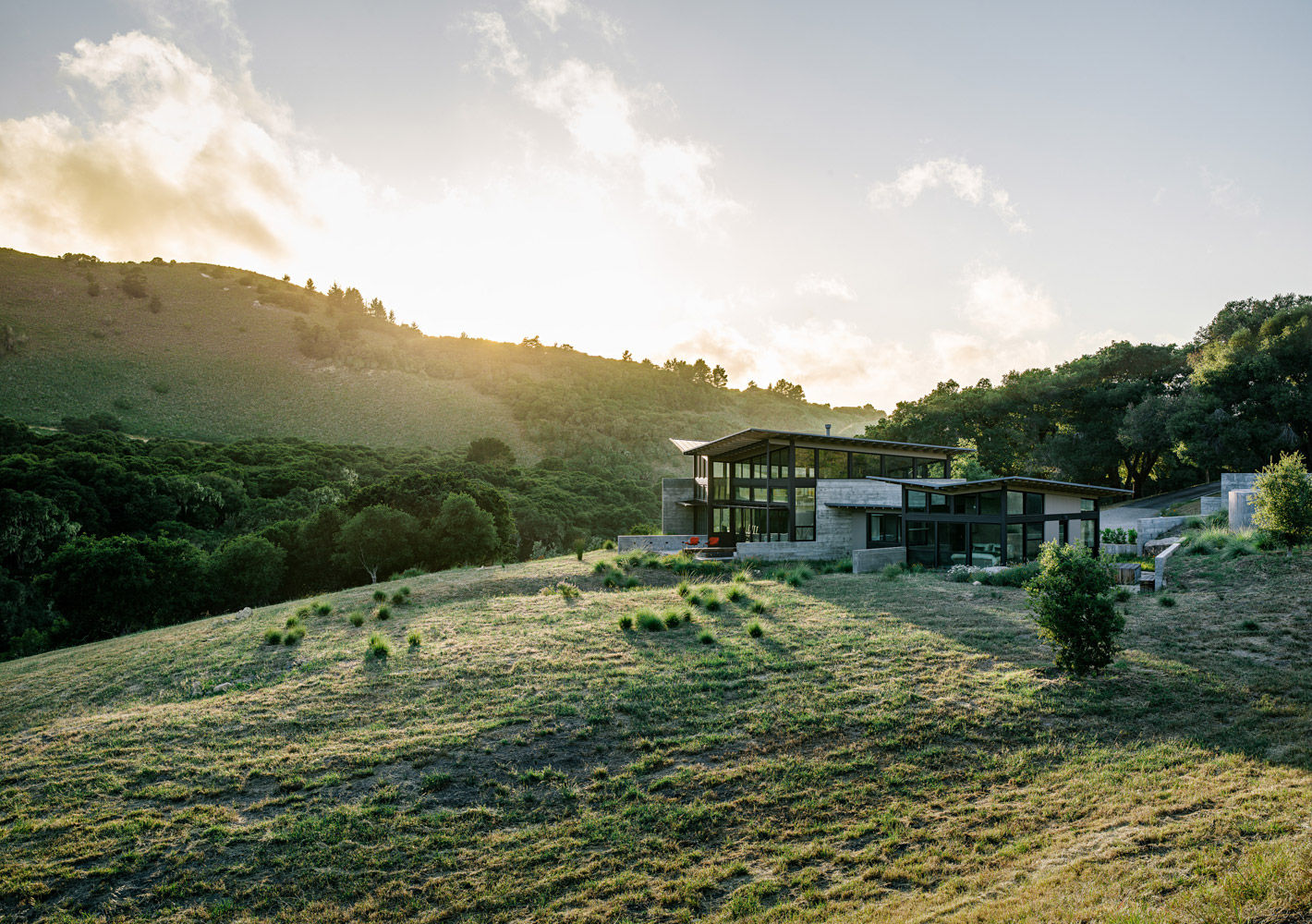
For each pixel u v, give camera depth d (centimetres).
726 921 644
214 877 763
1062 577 1247
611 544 4050
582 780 966
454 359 17050
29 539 4128
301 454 8325
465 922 676
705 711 1182
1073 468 5288
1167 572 2009
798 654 1466
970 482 2622
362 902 714
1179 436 4384
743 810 862
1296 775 796
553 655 1538
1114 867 635
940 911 597
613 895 707
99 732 1195
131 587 3114
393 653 1620
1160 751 916
